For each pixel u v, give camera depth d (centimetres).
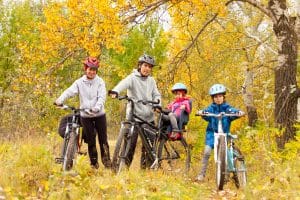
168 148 991
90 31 1335
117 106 2997
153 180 823
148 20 1498
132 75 962
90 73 916
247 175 934
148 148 941
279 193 690
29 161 787
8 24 3033
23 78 1576
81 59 1504
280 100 1323
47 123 2269
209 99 2120
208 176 1080
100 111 920
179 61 1700
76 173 713
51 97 2242
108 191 702
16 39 2958
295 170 765
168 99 1705
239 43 2102
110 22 1277
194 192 808
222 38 2119
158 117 980
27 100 2198
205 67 2105
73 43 1384
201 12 1435
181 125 1009
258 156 1028
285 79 1327
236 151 903
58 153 1041
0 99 2333
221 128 903
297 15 1348
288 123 1305
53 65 1503
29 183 725
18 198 646
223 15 1327
